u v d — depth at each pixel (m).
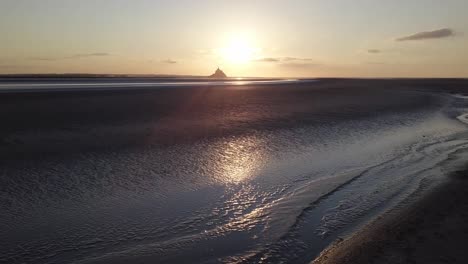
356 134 22.80
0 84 57.88
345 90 67.06
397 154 18.11
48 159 14.78
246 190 12.64
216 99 39.09
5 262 8.11
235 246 8.89
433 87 88.50
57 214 10.40
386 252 7.80
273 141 19.78
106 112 25.64
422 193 11.98
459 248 7.84
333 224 9.95
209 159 15.96
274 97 44.66
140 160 15.35
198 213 10.75
